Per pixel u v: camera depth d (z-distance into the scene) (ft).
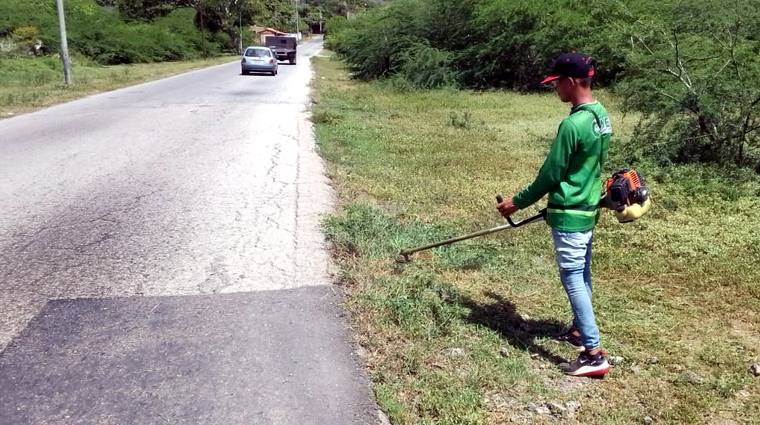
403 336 12.34
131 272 15.19
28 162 27.27
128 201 21.30
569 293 11.41
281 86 72.23
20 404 9.96
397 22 87.61
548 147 34.35
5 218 19.20
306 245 17.21
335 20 248.93
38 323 12.57
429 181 25.67
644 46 31.83
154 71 104.17
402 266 15.90
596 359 11.27
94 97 57.26
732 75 28.25
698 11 30.27
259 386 10.55
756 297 14.73
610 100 55.67
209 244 17.20
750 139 28.50
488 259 16.66
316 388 10.53
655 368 11.67
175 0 222.07
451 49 81.61
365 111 49.57
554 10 70.18
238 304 13.53
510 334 12.72
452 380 10.85
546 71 71.72
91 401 10.07
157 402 10.07
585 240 11.37
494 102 59.36
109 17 158.40
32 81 73.00
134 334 12.17
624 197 11.17
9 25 122.42
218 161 27.99
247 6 232.53
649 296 14.73
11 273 15.03
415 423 9.70
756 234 19.12
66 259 15.97
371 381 10.80
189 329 12.39
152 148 31.01
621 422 10.02
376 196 23.16
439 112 50.67
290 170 26.43
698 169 27.04
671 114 28.84
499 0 72.54
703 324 13.42
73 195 21.91
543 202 22.76
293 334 12.28
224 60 162.91
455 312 13.43
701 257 17.21
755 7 28.43
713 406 10.55
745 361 11.93
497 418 10.00
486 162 29.73
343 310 13.35
